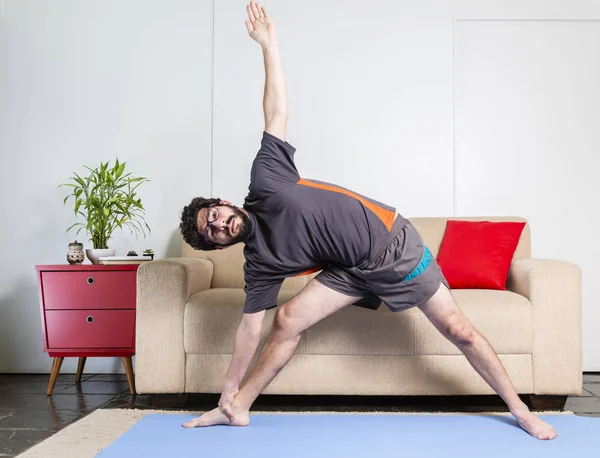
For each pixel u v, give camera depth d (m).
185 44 3.64
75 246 3.17
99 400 2.84
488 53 3.63
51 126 3.65
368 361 2.55
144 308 2.60
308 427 2.15
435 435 2.04
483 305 2.55
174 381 2.59
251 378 2.20
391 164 3.58
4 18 3.66
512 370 2.54
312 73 3.60
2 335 3.61
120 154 3.63
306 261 2.10
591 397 2.88
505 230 2.97
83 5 3.66
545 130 3.61
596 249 3.58
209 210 2.00
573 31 3.62
